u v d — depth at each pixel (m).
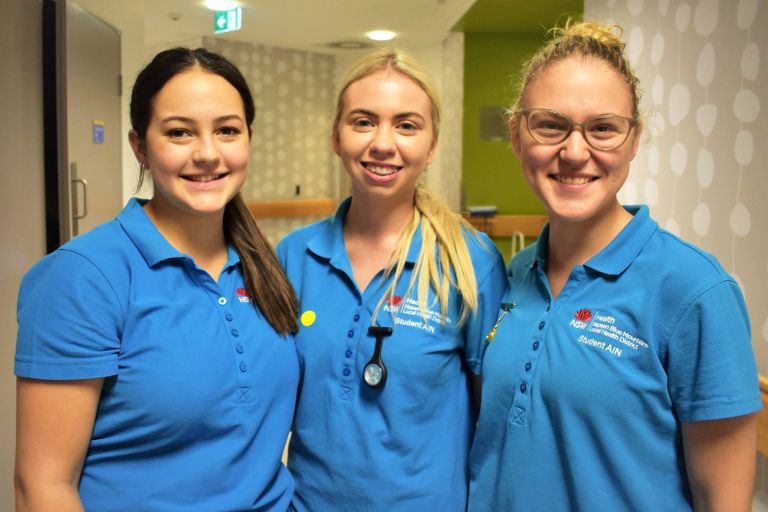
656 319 1.04
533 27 5.20
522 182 5.67
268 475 1.22
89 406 1.05
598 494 1.07
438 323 1.32
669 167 2.22
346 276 1.38
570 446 1.09
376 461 1.26
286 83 6.67
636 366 1.05
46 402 1.02
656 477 1.05
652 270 1.07
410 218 1.42
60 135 2.73
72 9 2.81
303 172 6.99
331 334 1.33
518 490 1.15
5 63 2.33
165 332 1.10
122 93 3.62
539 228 5.64
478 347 1.37
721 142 1.86
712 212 1.91
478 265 1.40
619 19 2.69
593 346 1.08
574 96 1.08
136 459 1.10
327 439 1.29
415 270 1.34
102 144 3.27
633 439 1.05
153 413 1.07
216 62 1.18
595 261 1.14
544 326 1.16
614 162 1.09
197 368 1.11
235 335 1.19
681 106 2.12
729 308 1.00
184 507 1.10
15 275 2.41
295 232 1.55
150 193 3.69
